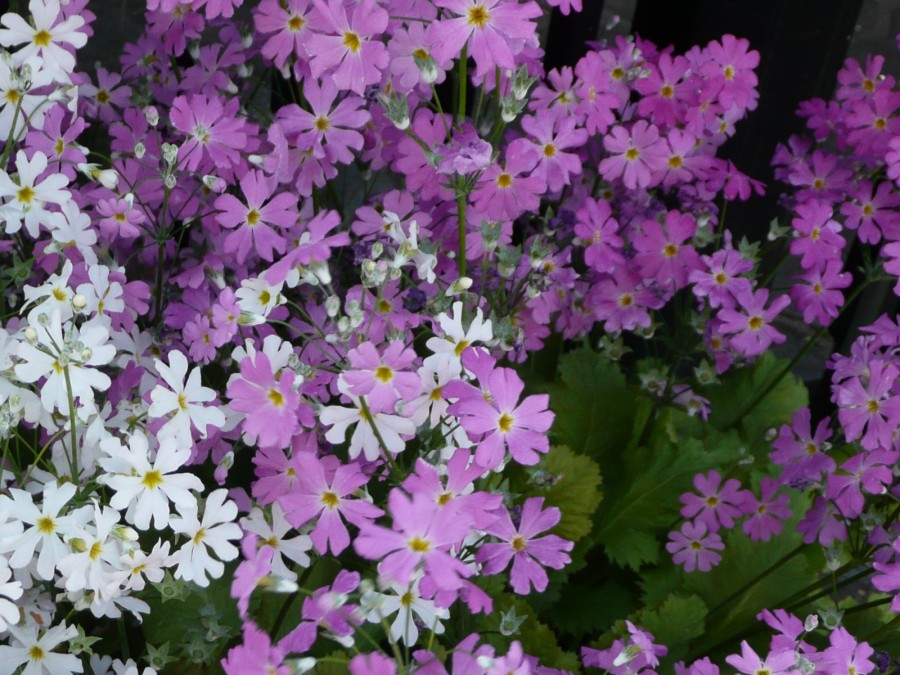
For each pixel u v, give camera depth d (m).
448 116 0.54
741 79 0.62
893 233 0.61
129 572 0.48
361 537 0.43
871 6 0.73
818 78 0.71
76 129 0.55
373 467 0.51
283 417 0.47
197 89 0.61
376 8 0.50
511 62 0.50
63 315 0.50
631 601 0.65
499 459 0.47
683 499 0.63
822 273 0.63
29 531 0.47
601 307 0.63
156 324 0.57
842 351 0.79
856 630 0.63
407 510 0.43
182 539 0.52
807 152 0.70
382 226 0.56
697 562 0.63
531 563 0.50
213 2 0.54
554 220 0.61
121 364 0.53
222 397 0.56
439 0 0.50
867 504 0.62
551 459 0.62
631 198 0.65
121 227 0.55
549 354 0.69
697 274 0.61
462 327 0.50
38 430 0.54
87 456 0.49
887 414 0.56
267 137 0.57
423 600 0.48
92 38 0.69
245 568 0.44
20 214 0.52
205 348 0.54
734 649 0.63
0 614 0.47
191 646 0.52
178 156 0.55
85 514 0.48
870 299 0.77
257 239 0.54
